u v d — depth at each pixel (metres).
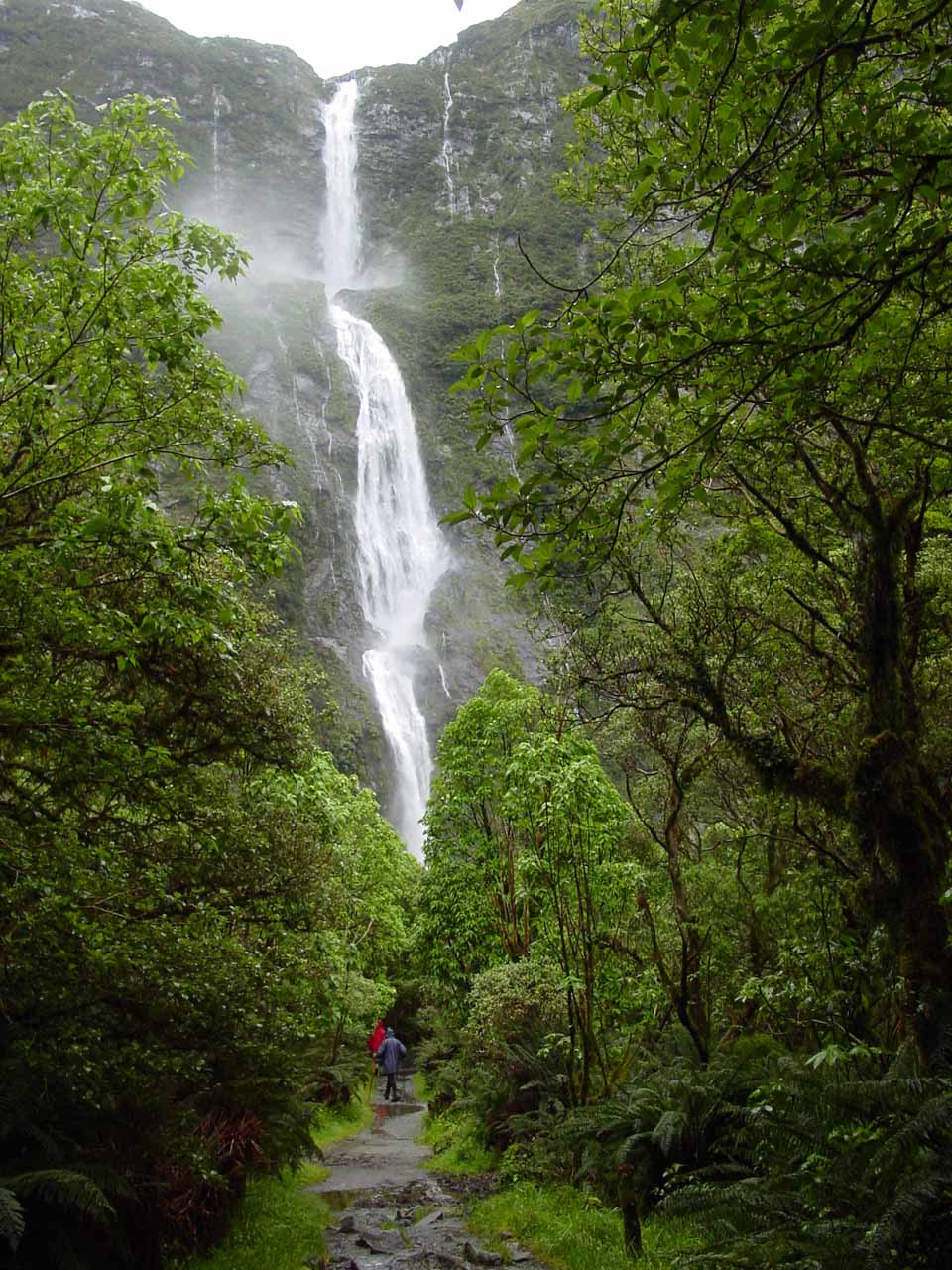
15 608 6.43
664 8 3.54
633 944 12.82
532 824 12.86
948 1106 4.59
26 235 6.87
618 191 8.63
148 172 6.92
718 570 9.80
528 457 4.45
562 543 4.74
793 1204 5.34
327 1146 17.86
